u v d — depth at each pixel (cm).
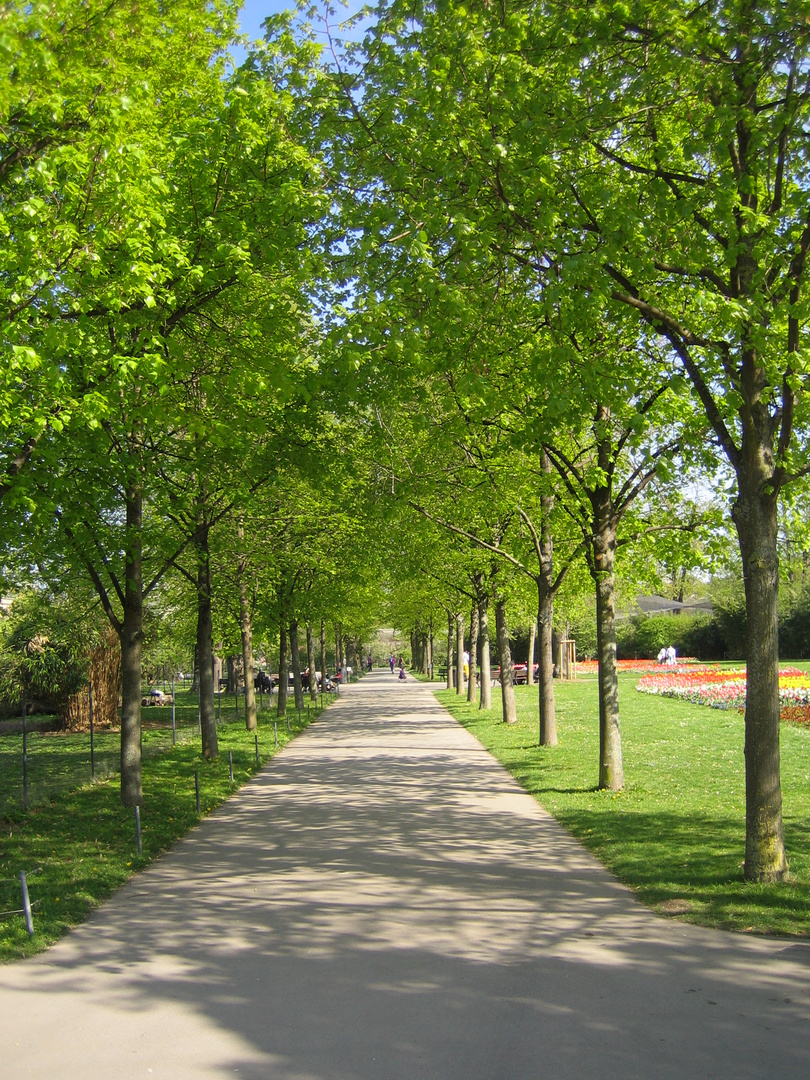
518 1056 504
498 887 886
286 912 809
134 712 1387
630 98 909
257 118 1117
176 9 1065
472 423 1328
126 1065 504
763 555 870
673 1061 493
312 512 2184
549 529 1930
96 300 889
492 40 958
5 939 725
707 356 909
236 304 1168
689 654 6581
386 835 1159
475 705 3709
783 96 947
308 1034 541
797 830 1101
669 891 842
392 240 1012
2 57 739
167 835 1166
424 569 2538
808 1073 476
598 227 951
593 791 1436
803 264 870
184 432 1391
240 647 3369
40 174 808
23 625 2853
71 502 1148
